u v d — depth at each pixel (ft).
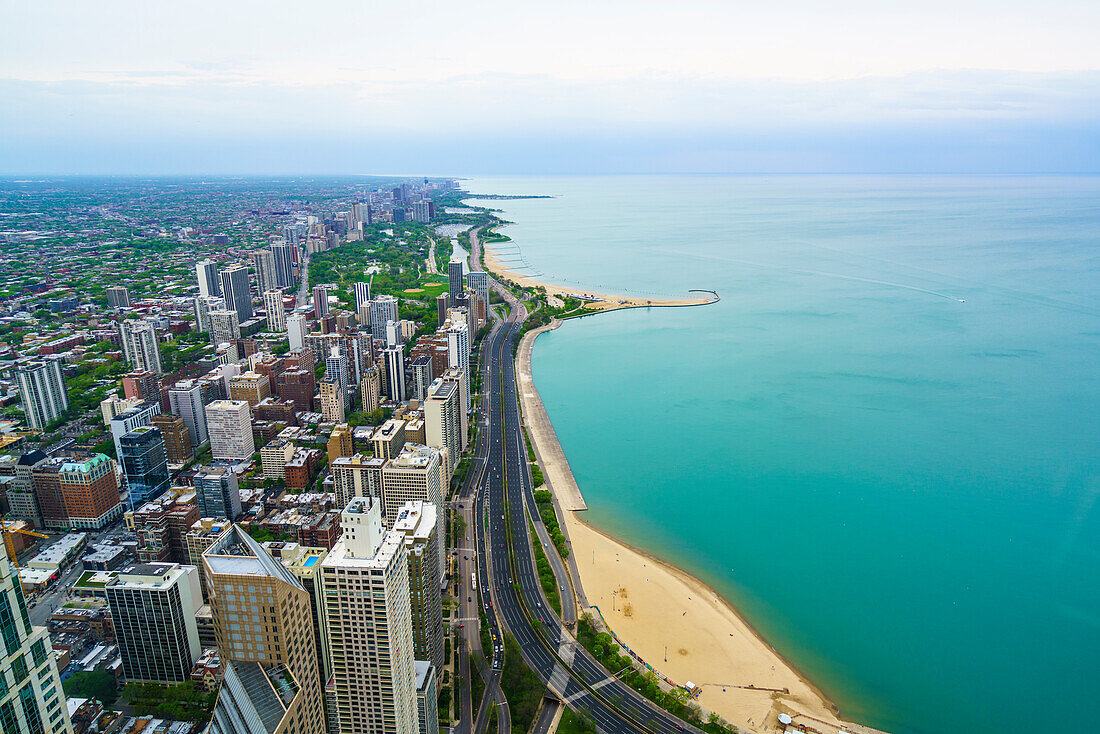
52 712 530.68
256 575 632.79
